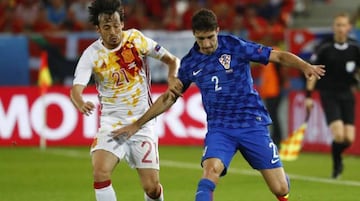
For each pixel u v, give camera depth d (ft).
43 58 188.65
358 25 231.91
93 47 87.15
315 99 179.42
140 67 88.22
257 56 82.74
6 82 206.59
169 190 125.59
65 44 205.77
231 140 83.82
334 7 258.57
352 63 135.33
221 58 83.30
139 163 89.04
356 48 135.33
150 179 89.10
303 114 182.60
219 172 81.46
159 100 84.74
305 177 139.23
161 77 204.03
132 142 88.48
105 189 85.92
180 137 191.93
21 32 240.12
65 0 249.96
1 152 183.21
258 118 84.33
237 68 83.41
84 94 191.72
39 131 192.95
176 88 84.43
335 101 136.87
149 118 85.15
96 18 84.74
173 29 242.78
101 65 86.79
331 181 134.10
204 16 80.69
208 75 83.82
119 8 84.84
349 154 175.01
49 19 247.09
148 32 207.51
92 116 192.24
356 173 145.18
